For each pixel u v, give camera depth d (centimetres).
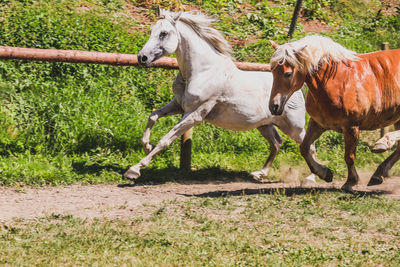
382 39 1959
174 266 545
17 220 694
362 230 692
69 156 1068
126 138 1135
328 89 830
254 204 802
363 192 917
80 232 645
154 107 1323
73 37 1397
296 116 1005
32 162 984
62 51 1002
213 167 1088
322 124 867
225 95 944
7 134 1086
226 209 777
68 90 1235
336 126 857
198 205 795
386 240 657
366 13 2255
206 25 937
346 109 833
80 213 744
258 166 1130
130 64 1050
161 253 580
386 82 862
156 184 964
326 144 1325
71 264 541
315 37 823
